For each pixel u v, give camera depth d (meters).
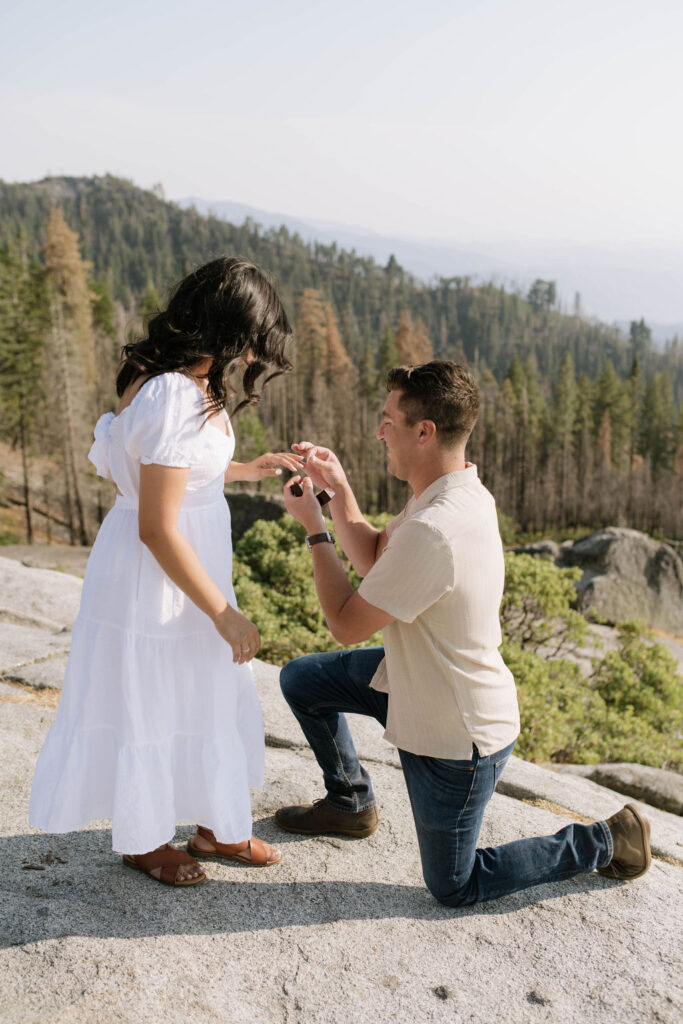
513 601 8.83
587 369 198.38
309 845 2.61
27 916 2.09
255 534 8.15
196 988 1.90
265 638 6.52
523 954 2.13
